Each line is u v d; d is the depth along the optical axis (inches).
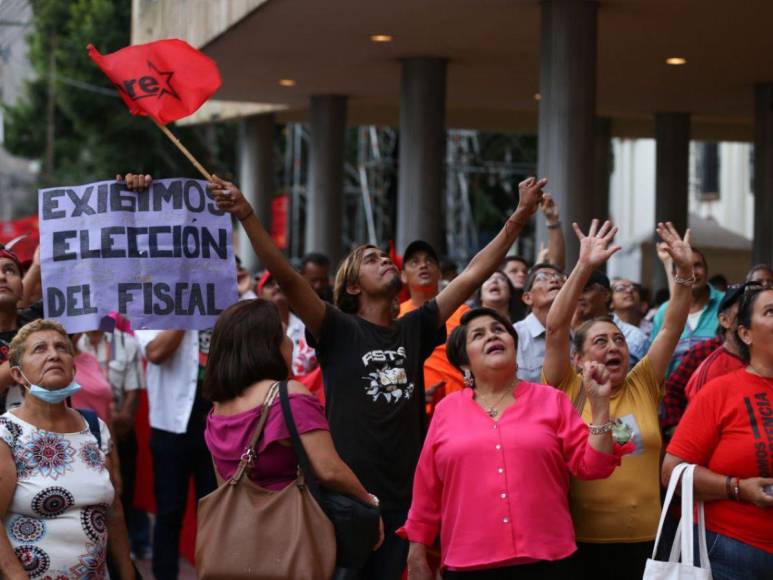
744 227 1523.1
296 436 226.2
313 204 996.6
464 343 271.1
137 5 802.2
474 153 1749.5
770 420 253.8
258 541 221.5
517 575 253.6
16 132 1847.9
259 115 1168.8
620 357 289.3
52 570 260.5
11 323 319.3
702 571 250.5
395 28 708.0
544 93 625.0
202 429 410.0
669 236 295.4
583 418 289.0
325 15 673.0
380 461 281.6
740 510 254.2
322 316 285.3
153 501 485.7
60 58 1633.9
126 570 281.4
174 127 1665.8
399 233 816.9
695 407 261.1
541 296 376.8
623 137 1280.8
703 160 1617.9
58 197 321.7
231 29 701.9
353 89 952.9
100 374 410.6
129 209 319.9
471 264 303.6
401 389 286.0
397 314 330.3
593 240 288.5
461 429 261.1
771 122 864.3
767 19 653.3
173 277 320.2
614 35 703.7
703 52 751.7
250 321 235.9
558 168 616.1
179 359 408.8
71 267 320.2
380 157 1712.6
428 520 267.6
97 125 1646.2
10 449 261.3
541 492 253.9
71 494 263.1
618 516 279.7
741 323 261.3
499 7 643.5
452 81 895.1
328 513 225.5
